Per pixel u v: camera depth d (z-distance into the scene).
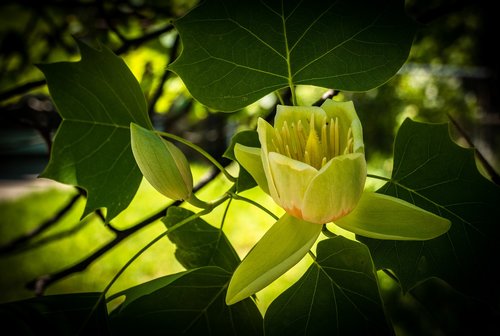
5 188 4.11
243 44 0.50
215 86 0.50
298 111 0.48
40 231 0.76
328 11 0.50
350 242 0.48
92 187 0.52
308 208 0.47
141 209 3.21
